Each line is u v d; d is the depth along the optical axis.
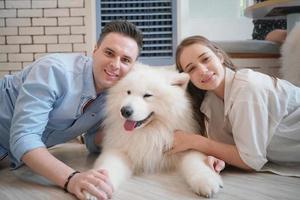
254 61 2.69
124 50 1.40
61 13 2.79
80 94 1.43
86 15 2.79
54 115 1.44
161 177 1.35
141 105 1.34
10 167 1.56
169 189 1.20
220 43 2.69
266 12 2.82
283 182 1.28
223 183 1.26
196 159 1.31
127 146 1.40
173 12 2.92
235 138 1.38
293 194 1.14
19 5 2.77
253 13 2.87
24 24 2.79
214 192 1.11
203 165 1.25
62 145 2.11
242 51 2.69
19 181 1.33
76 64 1.48
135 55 1.46
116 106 1.43
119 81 1.44
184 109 1.45
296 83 2.10
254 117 1.33
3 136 1.50
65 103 1.41
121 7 2.88
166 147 1.42
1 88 1.52
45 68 1.36
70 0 2.77
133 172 1.41
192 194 1.14
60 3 2.78
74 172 1.17
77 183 1.10
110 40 1.40
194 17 3.56
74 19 2.80
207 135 1.57
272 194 1.14
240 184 1.25
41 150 1.22
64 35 2.82
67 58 1.49
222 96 1.49
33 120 1.26
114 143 1.45
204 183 1.12
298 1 2.31
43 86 1.31
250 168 1.40
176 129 1.44
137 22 2.91
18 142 1.21
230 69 1.50
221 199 1.10
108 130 1.50
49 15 2.79
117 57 1.40
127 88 1.40
